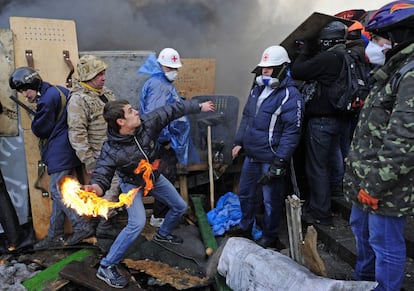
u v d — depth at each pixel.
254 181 3.63
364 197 2.22
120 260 3.17
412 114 1.96
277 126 3.32
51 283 3.20
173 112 3.13
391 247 2.28
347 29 3.59
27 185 4.07
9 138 3.93
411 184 2.14
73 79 4.03
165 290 3.37
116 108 2.78
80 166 3.82
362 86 3.23
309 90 3.41
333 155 3.82
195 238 3.87
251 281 2.73
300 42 3.77
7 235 3.85
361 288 2.30
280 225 3.97
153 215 4.07
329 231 3.50
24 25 3.89
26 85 3.39
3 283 3.26
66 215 3.80
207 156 4.48
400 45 2.12
